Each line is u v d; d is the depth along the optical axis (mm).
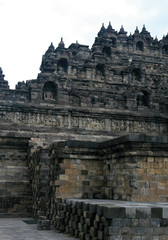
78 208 20422
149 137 22812
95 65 53000
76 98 48406
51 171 27828
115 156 24750
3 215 32469
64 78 48500
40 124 45250
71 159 26203
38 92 46094
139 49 61250
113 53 59125
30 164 36844
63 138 44688
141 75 55438
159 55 61500
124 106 50344
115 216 15727
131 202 20422
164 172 23047
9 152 39156
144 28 62906
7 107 44000
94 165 26734
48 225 24078
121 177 24016
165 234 16047
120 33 60812
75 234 20641
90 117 47656
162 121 50906
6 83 53688
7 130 43219
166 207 16281
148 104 51812
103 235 16422
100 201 21078
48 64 49531
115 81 54062
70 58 52531
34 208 32531
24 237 20766
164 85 56594
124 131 48781
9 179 36844
